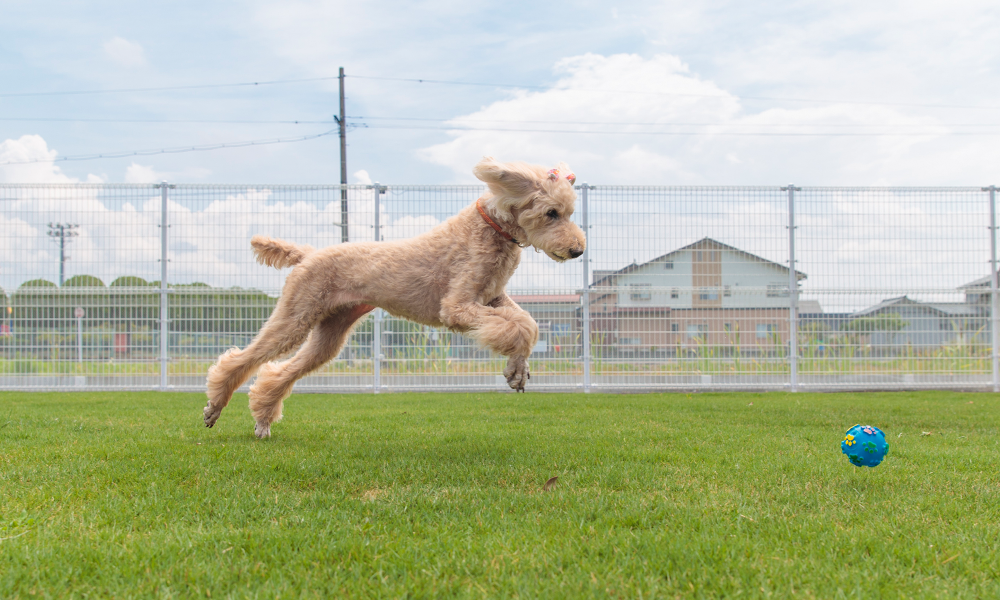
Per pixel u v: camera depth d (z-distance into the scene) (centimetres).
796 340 902
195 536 217
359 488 295
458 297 391
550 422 535
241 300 874
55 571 188
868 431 323
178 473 317
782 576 185
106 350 877
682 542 211
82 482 297
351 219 866
